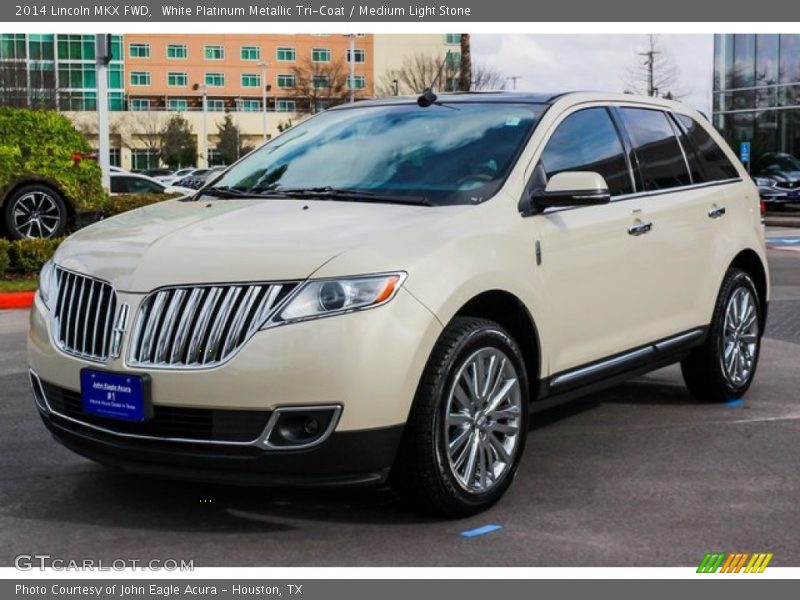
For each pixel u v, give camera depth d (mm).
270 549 4137
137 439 4152
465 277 4312
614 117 5789
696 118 6652
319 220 4477
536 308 4793
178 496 4777
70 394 4395
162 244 4332
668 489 4906
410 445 4223
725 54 42594
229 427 4027
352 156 5344
